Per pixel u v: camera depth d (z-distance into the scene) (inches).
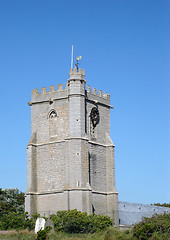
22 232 2888.8
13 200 4852.4
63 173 3491.6
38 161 3636.8
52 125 3639.3
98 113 3750.0
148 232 2546.8
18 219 3243.1
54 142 3582.7
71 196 3385.8
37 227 2753.4
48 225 2896.2
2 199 4817.9
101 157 3700.8
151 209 4188.0
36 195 3577.8
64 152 3521.2
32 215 3326.8
